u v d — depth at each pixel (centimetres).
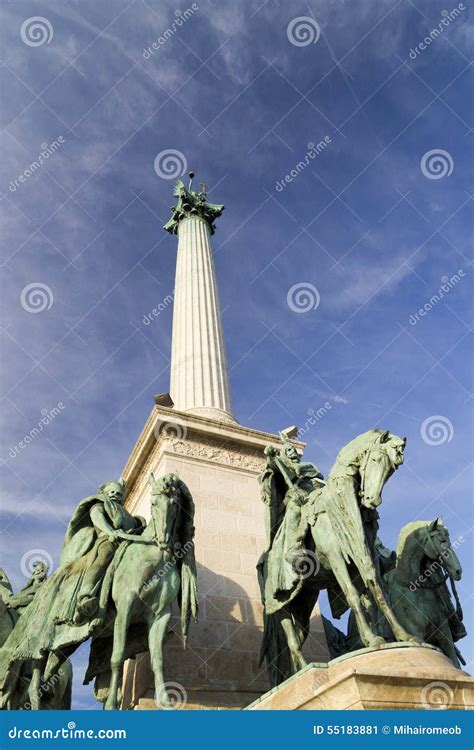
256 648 1223
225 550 1336
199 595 1245
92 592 977
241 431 1527
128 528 1112
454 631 1175
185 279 2019
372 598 1020
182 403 1697
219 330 1894
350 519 940
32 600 1131
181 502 1079
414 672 738
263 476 1141
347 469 992
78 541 1092
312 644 1276
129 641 1047
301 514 1046
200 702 1096
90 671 1053
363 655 808
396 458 958
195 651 1166
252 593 1301
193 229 2202
